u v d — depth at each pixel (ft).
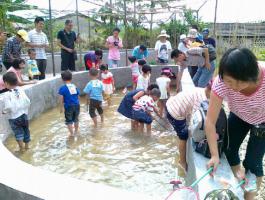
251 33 53.88
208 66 21.83
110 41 35.68
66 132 20.40
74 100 19.57
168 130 20.74
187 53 23.09
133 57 31.71
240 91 7.89
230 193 6.63
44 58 29.63
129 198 7.02
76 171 14.92
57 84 27.02
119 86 35.22
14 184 7.53
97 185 7.49
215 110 8.09
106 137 19.44
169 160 16.11
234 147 10.04
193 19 59.67
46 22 48.52
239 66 6.63
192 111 10.80
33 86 23.16
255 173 9.55
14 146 18.19
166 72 23.70
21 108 17.21
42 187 7.40
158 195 12.76
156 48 37.78
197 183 7.95
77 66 40.60
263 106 8.12
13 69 22.34
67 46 31.37
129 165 15.55
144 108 19.67
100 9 48.83
